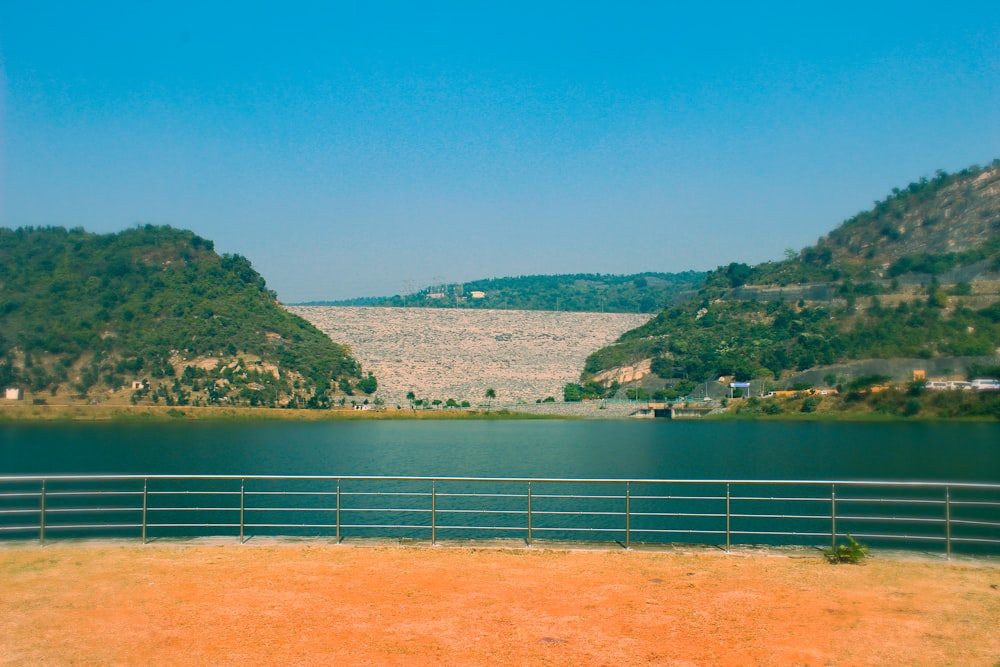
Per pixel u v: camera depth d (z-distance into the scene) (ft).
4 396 578.25
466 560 78.28
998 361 567.59
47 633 57.93
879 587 68.69
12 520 175.22
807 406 556.92
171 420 568.82
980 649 54.44
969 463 342.23
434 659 53.11
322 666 51.96
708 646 55.31
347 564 76.69
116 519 173.37
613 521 165.07
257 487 249.55
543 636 57.26
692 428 537.65
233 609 63.21
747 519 169.78
